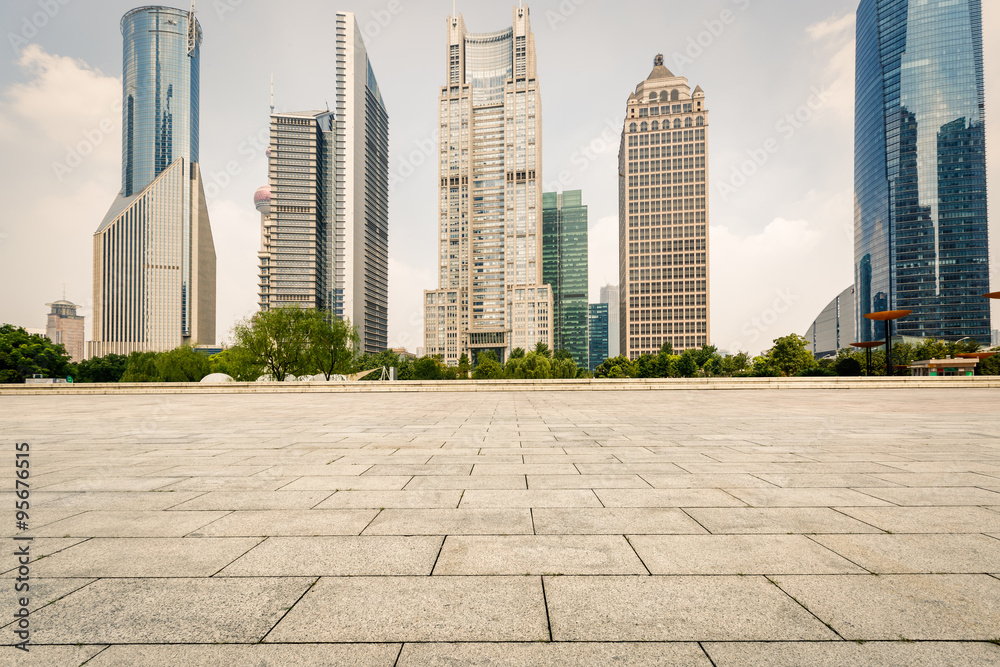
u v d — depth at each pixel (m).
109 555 3.57
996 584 3.03
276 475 6.21
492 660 2.32
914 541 3.77
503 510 4.67
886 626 2.57
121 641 2.46
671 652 2.38
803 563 3.38
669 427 11.12
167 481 5.89
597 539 3.88
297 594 2.97
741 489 5.40
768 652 2.37
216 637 2.50
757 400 19.53
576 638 2.49
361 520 4.38
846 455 7.39
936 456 7.26
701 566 3.35
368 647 2.43
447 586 3.08
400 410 16.50
